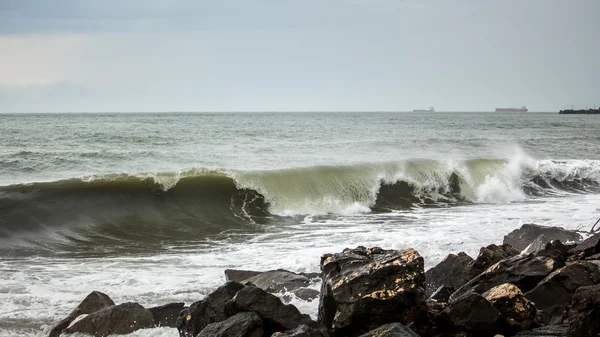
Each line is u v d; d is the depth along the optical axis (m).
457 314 9.91
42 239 22.00
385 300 9.58
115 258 18.89
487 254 13.20
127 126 80.44
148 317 11.56
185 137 58.91
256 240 21.67
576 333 9.10
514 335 9.87
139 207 27.08
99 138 55.09
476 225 23.11
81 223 24.45
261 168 36.00
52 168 34.75
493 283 11.95
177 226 24.83
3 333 11.48
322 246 20.00
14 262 18.38
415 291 9.75
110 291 14.42
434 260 16.78
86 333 11.22
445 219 25.19
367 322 9.67
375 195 31.59
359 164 33.94
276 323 9.84
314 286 13.74
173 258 18.72
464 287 12.12
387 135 68.38
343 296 9.73
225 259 18.36
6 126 76.50
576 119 158.38
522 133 78.88
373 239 20.78
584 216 24.83
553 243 13.62
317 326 9.74
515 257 12.39
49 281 15.59
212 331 9.50
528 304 10.30
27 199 25.59
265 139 59.09
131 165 36.75
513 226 22.55
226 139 57.84
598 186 36.06
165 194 28.38
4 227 23.08
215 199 28.70
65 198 26.23
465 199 32.53
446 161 35.78
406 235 21.28
